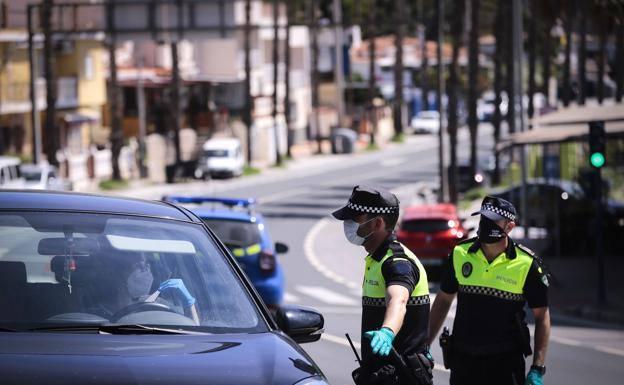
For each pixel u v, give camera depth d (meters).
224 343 13.23
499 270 19.38
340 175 175.62
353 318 54.56
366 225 17.11
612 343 47.41
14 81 144.88
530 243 87.56
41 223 14.66
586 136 71.56
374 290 17.12
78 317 13.47
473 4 138.25
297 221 115.31
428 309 17.34
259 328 14.15
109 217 15.16
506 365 19.53
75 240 14.52
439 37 115.75
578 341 47.91
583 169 84.00
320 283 73.50
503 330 19.45
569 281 68.94
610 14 127.50
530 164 99.38
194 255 14.98
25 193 15.52
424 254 73.25
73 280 13.96
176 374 12.03
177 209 16.23
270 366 12.70
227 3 121.06
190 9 121.75
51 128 131.50
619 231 80.88
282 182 162.88
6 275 13.83
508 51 140.62
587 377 37.53
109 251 14.51
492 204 19.30
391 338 16.00
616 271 73.19
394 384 16.88
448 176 134.25
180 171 156.00
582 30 129.25
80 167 150.12
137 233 15.01
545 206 87.69
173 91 157.38
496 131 155.38
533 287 19.42
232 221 42.44
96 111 168.38
